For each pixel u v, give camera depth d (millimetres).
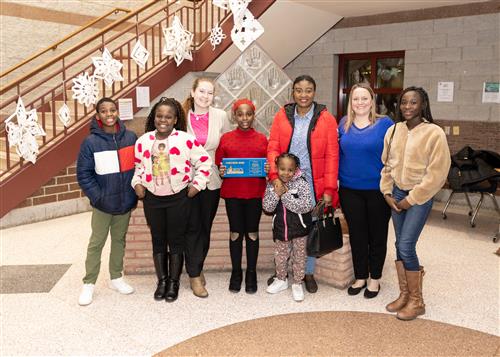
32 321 2947
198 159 3109
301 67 8188
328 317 3020
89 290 3242
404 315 2971
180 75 6840
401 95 2844
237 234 3367
